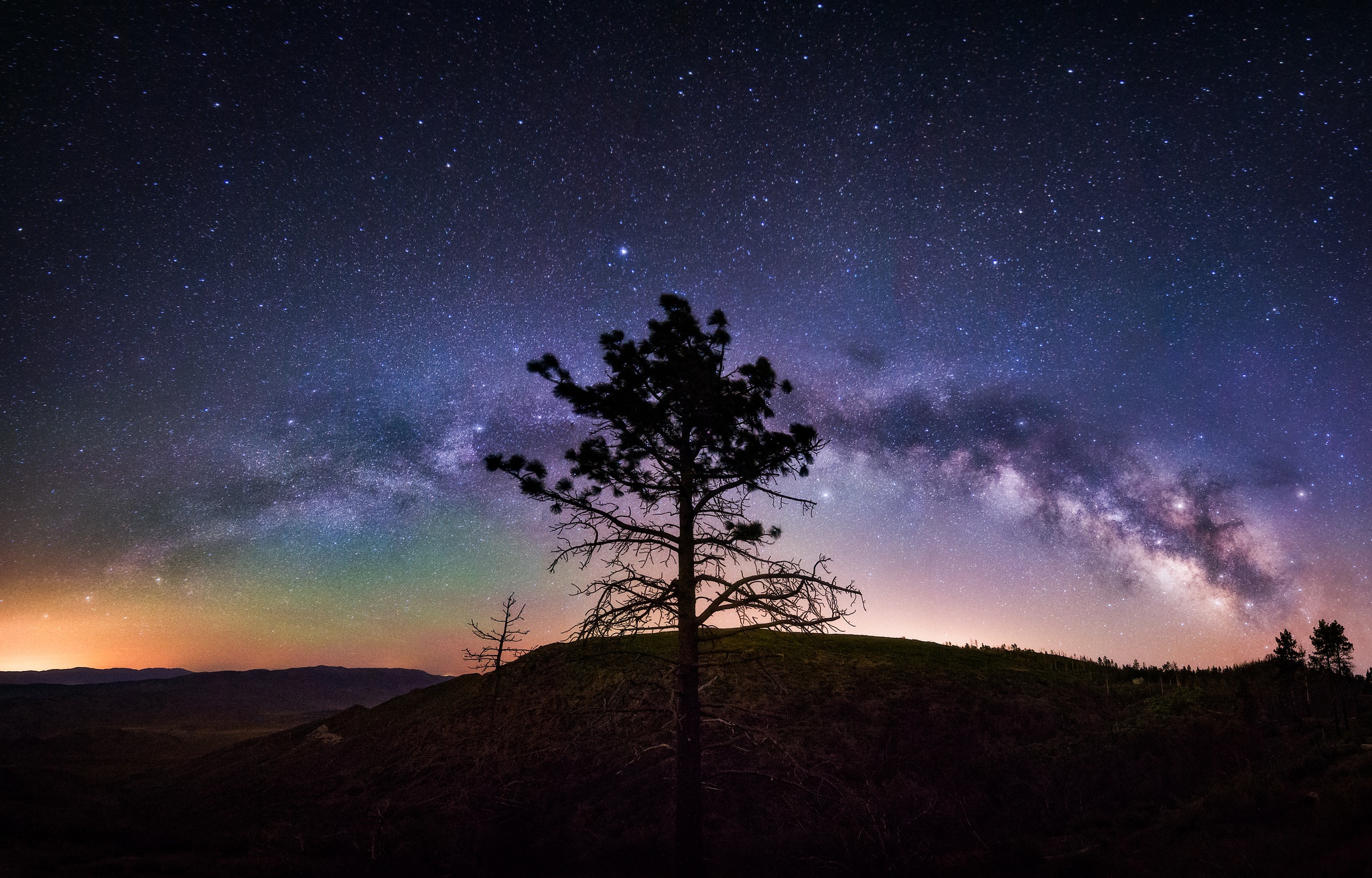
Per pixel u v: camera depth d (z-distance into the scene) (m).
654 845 19.73
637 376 15.60
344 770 34.34
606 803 23.73
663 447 15.73
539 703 34.84
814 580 15.09
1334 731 23.23
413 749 34.25
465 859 19.84
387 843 22.42
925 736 27.19
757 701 31.28
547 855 20.19
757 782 23.84
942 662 37.28
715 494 15.38
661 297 16.19
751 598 14.87
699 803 13.56
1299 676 30.33
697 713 14.27
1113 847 15.28
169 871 19.25
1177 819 15.94
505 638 31.22
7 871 18.31
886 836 17.73
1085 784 21.39
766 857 18.20
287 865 20.30
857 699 31.17
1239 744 23.05
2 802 29.69
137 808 35.56
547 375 15.47
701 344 16.23
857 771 24.27
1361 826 11.95
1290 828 13.18
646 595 14.99
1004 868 15.34
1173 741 23.41
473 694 39.56
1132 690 32.88
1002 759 23.94
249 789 35.00
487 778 27.55
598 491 15.84
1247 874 11.41
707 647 37.50
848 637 43.19
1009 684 33.41
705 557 15.36
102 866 19.34
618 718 30.12
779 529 15.18
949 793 21.56
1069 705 30.67
